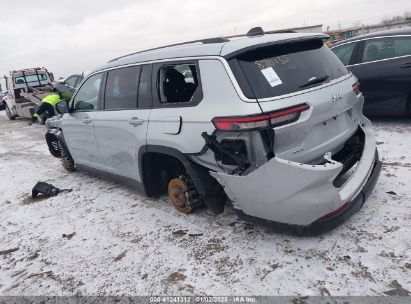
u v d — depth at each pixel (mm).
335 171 2527
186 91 3166
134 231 3641
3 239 3965
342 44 6258
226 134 2730
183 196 3670
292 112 2596
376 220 3100
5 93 15961
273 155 2549
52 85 13688
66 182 5676
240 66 2738
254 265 2777
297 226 2705
